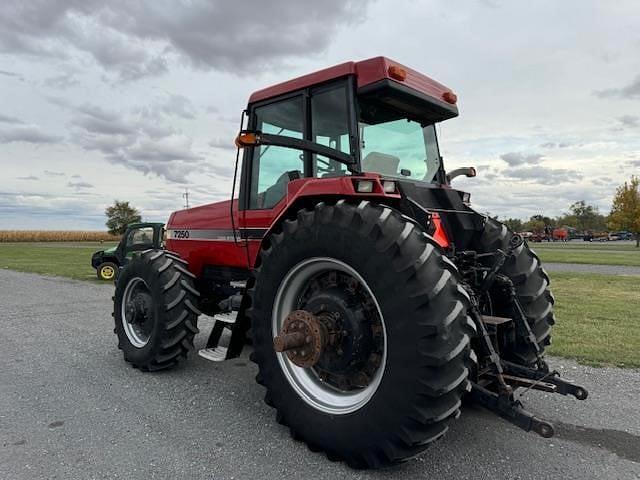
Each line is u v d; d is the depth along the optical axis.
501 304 3.25
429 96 3.36
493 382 2.67
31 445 2.76
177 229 5.02
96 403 3.46
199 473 2.44
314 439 2.63
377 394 2.36
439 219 3.21
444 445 2.76
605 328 5.86
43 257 25.05
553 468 2.50
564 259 20.77
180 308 4.13
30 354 4.87
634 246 40.00
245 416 3.22
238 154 3.63
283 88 3.62
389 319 2.32
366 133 3.24
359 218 2.48
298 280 2.91
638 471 2.48
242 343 3.51
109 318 7.01
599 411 3.31
